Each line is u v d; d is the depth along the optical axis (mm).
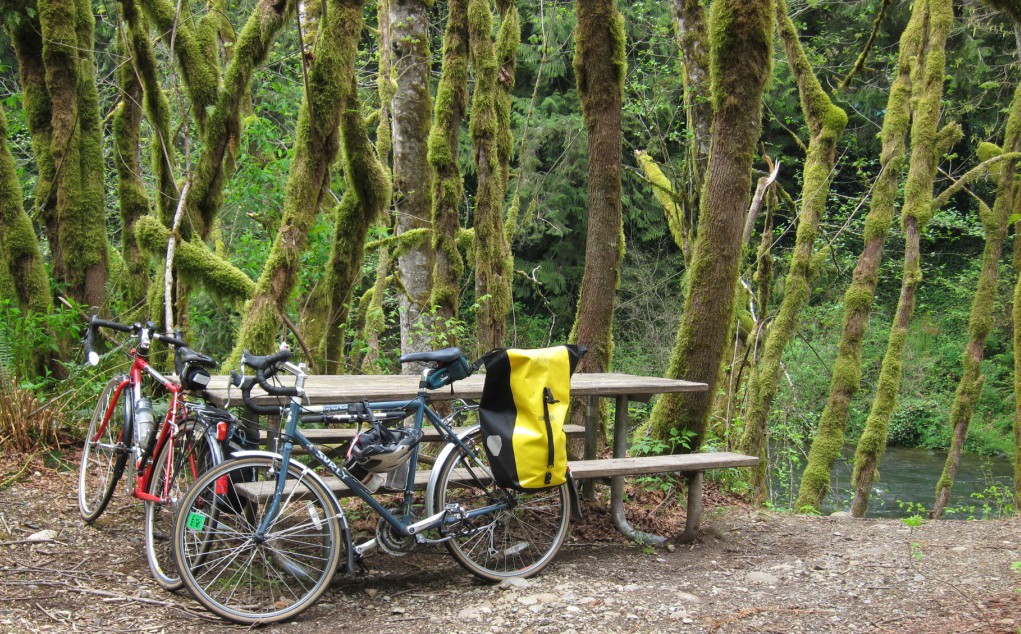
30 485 4992
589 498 5438
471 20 6859
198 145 9781
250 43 6742
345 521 3785
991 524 5301
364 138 7414
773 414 11438
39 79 6781
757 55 5695
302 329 8070
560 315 20109
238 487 3762
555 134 18641
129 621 3508
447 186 7266
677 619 3658
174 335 4391
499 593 4016
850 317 8453
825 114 8414
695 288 5988
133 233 7465
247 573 3951
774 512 5902
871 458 8609
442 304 7348
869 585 4113
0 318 6387
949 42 16281
